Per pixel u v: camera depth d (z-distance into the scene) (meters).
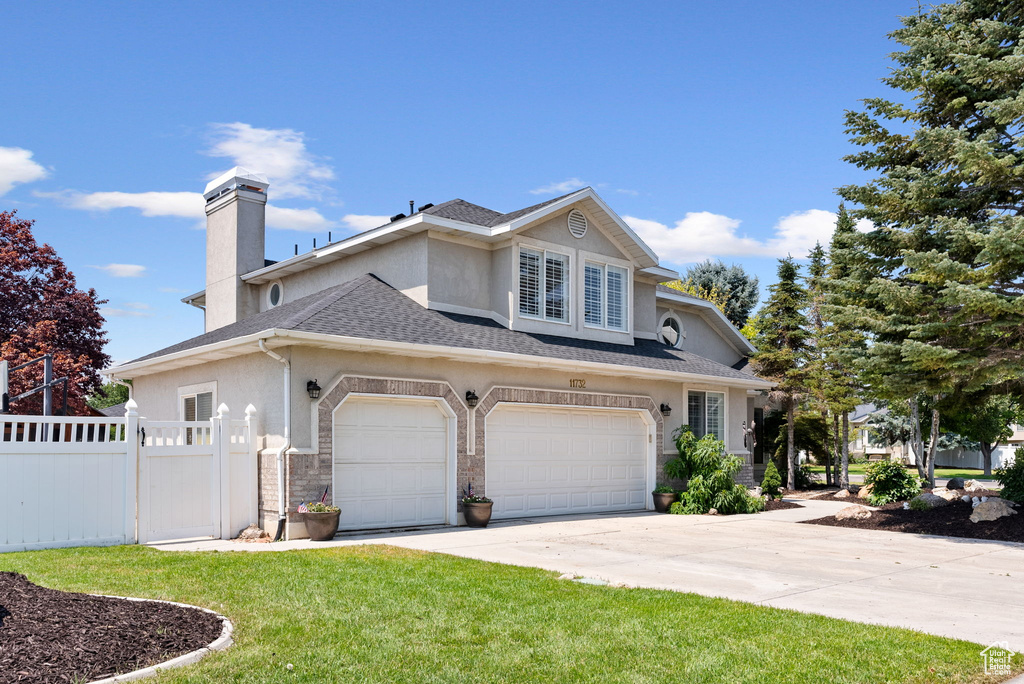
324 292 17.19
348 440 13.72
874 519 15.84
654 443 19.02
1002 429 31.59
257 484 13.27
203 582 8.46
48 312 24.69
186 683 5.02
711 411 21.12
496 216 19.02
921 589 8.95
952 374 13.95
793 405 26.25
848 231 15.95
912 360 13.95
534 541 12.73
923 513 15.88
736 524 15.84
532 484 16.66
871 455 59.34
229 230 21.62
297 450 12.78
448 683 5.22
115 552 10.71
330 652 5.81
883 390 14.81
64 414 14.19
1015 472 15.79
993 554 11.82
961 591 8.85
